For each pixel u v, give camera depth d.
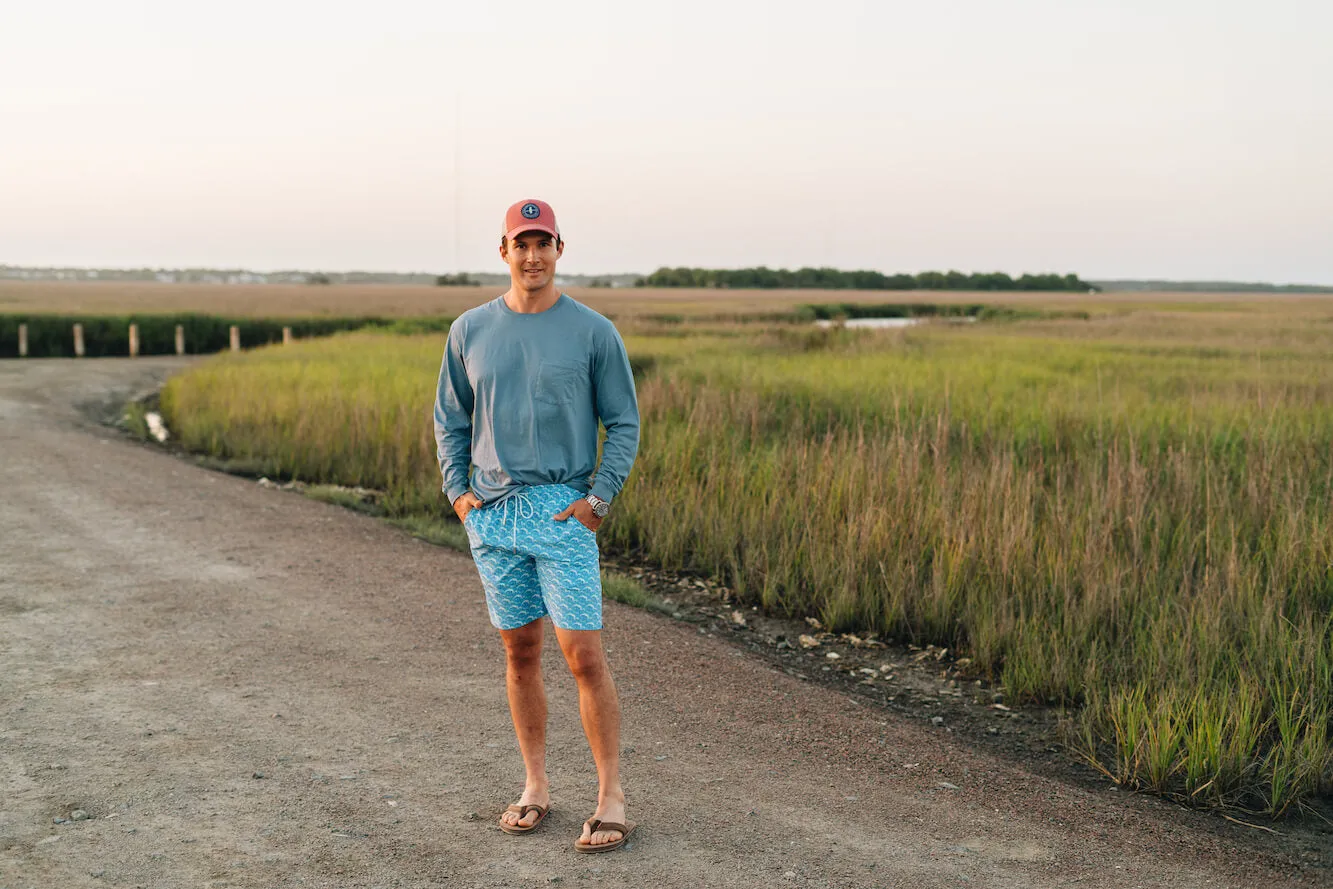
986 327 39.09
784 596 6.63
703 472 9.12
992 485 7.06
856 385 14.77
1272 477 7.52
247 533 7.79
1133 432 10.04
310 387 15.48
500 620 3.24
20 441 12.06
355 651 5.08
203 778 3.56
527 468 3.12
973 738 4.62
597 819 3.19
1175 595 5.72
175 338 33.88
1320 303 96.06
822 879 3.01
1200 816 3.81
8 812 3.25
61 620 5.45
